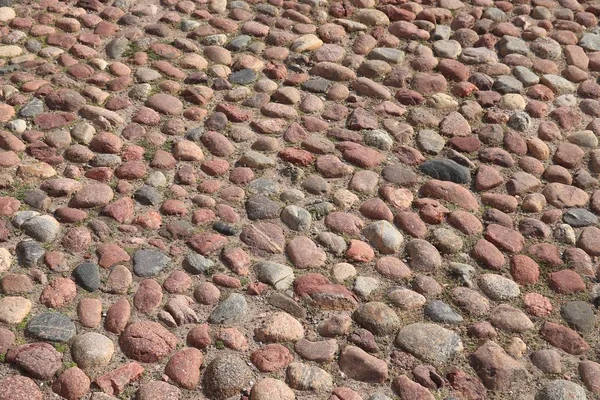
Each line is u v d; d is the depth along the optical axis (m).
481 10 4.51
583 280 3.07
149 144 3.52
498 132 3.70
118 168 3.38
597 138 3.71
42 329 2.74
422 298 2.95
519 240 3.21
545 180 3.49
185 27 4.23
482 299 2.97
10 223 3.10
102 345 2.71
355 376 2.71
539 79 4.03
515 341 2.84
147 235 3.10
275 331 2.80
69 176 3.32
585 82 4.03
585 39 4.32
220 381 2.64
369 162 3.49
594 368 2.78
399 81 3.95
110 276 2.93
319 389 2.66
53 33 4.13
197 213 3.20
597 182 3.49
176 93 3.80
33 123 3.57
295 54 4.09
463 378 2.72
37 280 2.90
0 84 3.76
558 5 4.61
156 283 2.92
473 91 3.92
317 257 3.07
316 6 4.45
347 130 3.66
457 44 4.23
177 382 2.65
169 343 2.74
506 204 3.35
